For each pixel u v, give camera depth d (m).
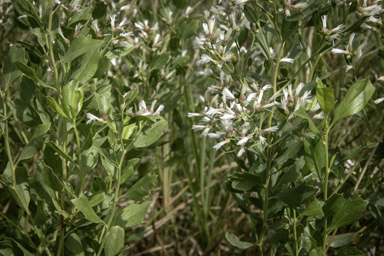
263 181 0.76
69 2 0.75
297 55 0.80
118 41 0.80
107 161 0.74
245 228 1.09
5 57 0.76
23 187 0.77
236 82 0.86
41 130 0.71
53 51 0.74
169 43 0.96
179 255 1.11
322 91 0.69
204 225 1.04
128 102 0.73
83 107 0.74
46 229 0.84
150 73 0.95
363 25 0.76
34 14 0.76
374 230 0.89
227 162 1.17
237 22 0.78
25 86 0.76
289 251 0.76
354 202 0.73
